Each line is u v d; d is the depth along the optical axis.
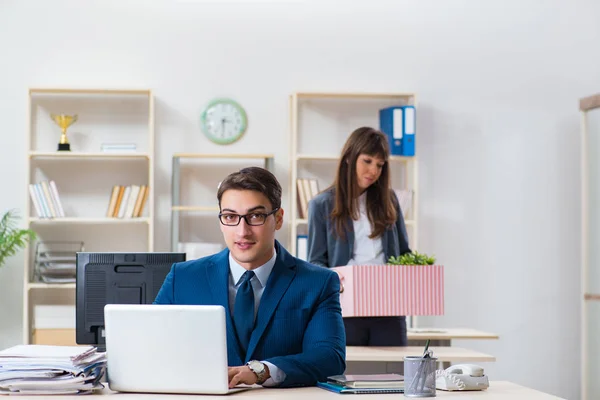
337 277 2.86
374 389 2.44
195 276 2.79
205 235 6.50
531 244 6.75
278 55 6.58
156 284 3.67
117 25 6.48
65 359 2.39
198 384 2.37
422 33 6.69
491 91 6.75
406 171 6.61
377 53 6.66
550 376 6.73
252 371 2.53
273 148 6.55
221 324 2.37
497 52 6.76
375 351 3.99
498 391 2.54
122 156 6.23
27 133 6.18
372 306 3.96
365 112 6.64
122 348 2.42
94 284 3.67
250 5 6.57
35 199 6.13
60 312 6.34
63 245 6.40
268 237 2.65
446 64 6.71
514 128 6.76
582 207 6.44
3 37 6.39
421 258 4.12
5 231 5.98
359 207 4.34
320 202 4.34
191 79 6.51
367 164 4.28
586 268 6.43
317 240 4.33
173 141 6.49
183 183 6.50
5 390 2.40
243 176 2.64
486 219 6.70
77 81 6.44
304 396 2.35
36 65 6.41
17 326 6.34
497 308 6.69
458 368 2.60
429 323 6.63
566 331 6.76
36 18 6.42
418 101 6.68
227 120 6.50
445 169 6.68
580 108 6.47
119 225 6.46
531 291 6.73
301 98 6.58
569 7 6.84
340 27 6.64
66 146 6.22
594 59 6.85
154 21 6.50
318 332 2.74
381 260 4.38
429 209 6.65
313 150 6.58
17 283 6.35
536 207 6.76
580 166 6.80
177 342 2.38
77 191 6.42
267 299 2.74
